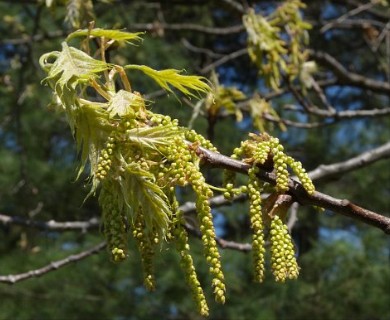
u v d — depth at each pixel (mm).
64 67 2271
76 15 4242
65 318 8367
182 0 6906
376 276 8266
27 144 9867
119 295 8609
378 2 7250
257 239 2182
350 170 5016
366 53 11305
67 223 4938
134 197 2240
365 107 11406
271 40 4980
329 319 8312
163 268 8664
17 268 8406
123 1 7223
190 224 4527
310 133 10398
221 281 2098
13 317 8188
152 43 9695
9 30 9711
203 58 9641
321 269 8570
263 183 2406
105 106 2289
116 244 2207
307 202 2365
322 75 7660
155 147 2232
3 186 9078
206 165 2316
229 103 4633
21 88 6508
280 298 8320
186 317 8961
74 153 10211
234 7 6180
